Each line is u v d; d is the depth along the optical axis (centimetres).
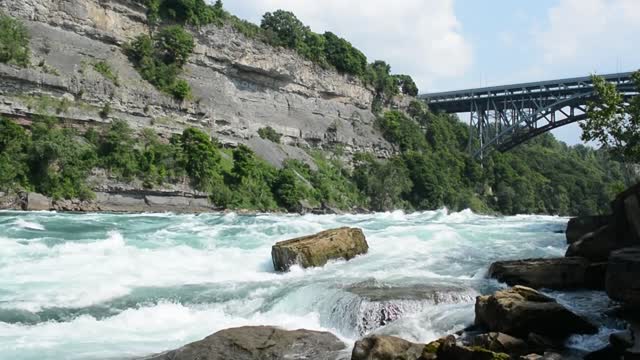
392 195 9150
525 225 3322
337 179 9056
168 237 2297
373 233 2461
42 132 5375
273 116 9288
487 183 11050
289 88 9919
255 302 1373
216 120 7875
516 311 1033
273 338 1083
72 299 1341
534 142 16138
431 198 9769
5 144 5012
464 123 13475
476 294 1361
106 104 6303
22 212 4256
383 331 1124
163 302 1354
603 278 1390
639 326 1007
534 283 1431
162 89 7350
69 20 6781
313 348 1056
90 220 3338
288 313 1330
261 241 2258
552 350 946
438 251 2048
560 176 12675
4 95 5347
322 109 10425
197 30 8431
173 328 1206
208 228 2775
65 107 5766
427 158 10631
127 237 2256
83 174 5391
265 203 6969
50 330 1149
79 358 1002
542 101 10131
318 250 1788
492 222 3703
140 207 5716
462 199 9931
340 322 1241
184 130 6762
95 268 1652
